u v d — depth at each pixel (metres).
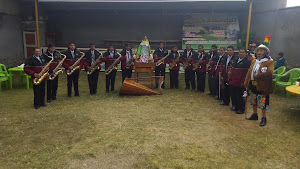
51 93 7.04
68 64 6.95
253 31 11.45
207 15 12.06
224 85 6.41
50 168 3.49
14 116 5.61
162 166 3.52
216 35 11.70
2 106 6.39
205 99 7.20
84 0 9.77
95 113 5.83
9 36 11.38
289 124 5.18
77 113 5.81
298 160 3.72
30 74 5.84
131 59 7.93
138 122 5.25
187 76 8.39
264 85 4.83
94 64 7.26
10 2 11.35
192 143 4.25
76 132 4.72
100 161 3.68
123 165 3.57
